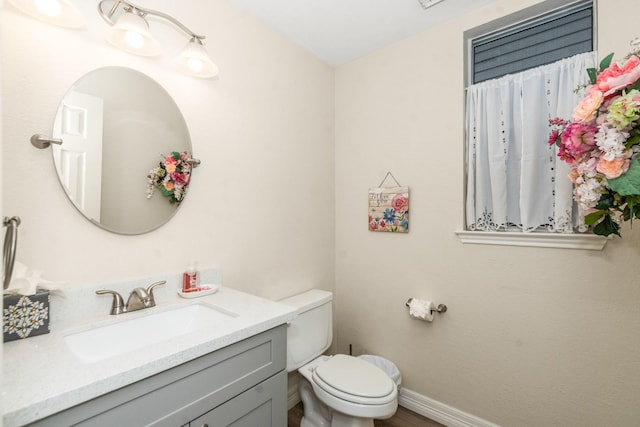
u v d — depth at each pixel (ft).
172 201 4.33
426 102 6.05
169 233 4.30
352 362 5.32
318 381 4.85
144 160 4.05
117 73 3.81
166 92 4.29
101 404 2.20
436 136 5.92
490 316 5.32
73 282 3.42
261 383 3.38
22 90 3.10
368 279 6.93
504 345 5.18
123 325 3.40
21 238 3.08
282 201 6.11
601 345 4.39
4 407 1.81
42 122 3.22
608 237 4.29
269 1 5.17
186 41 4.50
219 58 4.96
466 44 5.77
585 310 4.50
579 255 4.55
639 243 4.12
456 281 5.69
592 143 3.21
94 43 3.60
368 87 6.95
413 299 6.07
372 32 6.13
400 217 6.33
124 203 3.84
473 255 5.49
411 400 6.20
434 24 5.90
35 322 2.87
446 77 5.80
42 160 3.22
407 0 5.21
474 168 5.59
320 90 7.11
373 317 6.85
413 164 6.23
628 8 4.18
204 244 4.73
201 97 4.71
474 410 5.48
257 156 5.60
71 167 3.42
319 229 7.06
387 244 6.63
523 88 5.06
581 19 4.83
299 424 5.72
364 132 7.02
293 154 6.37
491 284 5.31
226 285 5.03
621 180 2.98
